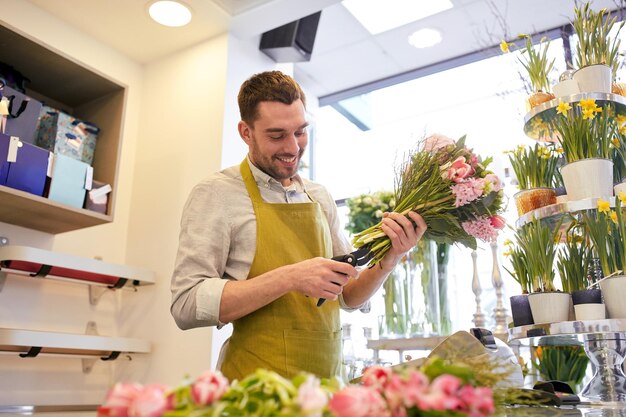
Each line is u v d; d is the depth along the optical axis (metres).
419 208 1.48
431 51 4.04
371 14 3.62
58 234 2.81
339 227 1.95
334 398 0.52
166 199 3.02
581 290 1.64
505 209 1.59
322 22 3.69
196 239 1.60
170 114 3.17
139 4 2.83
